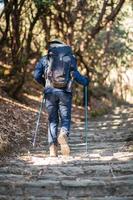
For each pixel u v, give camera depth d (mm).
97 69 40562
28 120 19516
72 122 25375
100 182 9547
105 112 34688
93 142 16719
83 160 12070
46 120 21922
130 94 49844
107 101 42500
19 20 23969
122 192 9391
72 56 13625
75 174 10586
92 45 39031
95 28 30141
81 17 31828
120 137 17469
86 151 13695
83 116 29406
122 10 33625
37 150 14359
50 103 13391
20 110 20984
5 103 21344
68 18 30641
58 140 13164
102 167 10844
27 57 25578
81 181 9672
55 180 9984
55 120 13352
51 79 13383
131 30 36812
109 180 9859
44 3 20312
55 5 28719
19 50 24531
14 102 23125
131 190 9391
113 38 40156
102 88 43312
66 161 11953
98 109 34562
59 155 13344
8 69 24641
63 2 29594
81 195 9359
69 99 13422
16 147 14234
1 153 12414
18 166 11266
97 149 14562
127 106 41281
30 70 31734
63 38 31266
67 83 13398
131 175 10180
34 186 9477
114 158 12234
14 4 22672
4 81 24594
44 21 29734
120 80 47062
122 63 43688
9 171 10695
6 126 16047
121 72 46844
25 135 16578
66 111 13336
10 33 24141
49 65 13445
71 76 13492
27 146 15039
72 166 11250
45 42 30328
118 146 14930
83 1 30266
